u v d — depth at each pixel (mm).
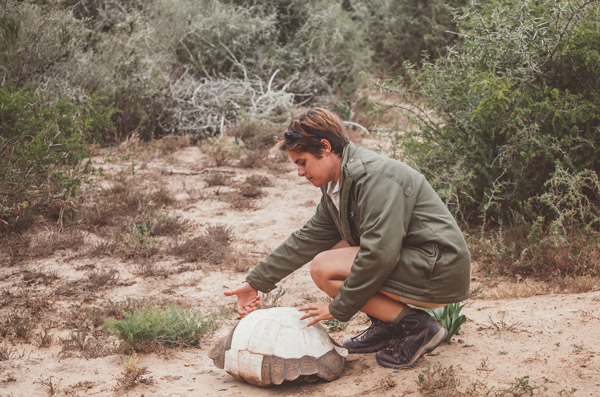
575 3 5551
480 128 5793
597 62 5395
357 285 2768
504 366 2953
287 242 3275
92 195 6992
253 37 11398
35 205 6207
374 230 2686
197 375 3262
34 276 5000
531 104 5457
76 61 9281
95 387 3104
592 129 5387
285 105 10414
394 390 2779
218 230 6070
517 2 5852
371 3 14734
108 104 9305
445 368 2936
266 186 7797
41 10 8938
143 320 3646
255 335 2986
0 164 5938
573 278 4422
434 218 2787
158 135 10039
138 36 9766
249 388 2996
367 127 10562
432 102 6230
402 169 2795
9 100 6297
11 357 3584
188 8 11250
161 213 6434
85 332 3830
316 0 12461
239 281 5051
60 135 6461
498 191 5375
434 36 12984
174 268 5293
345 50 12102
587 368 2883
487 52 5941
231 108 10453
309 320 3068
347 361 3211
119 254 5562
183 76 10680
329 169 2879
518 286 4473
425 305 2941
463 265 2783
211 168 8500
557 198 5184
